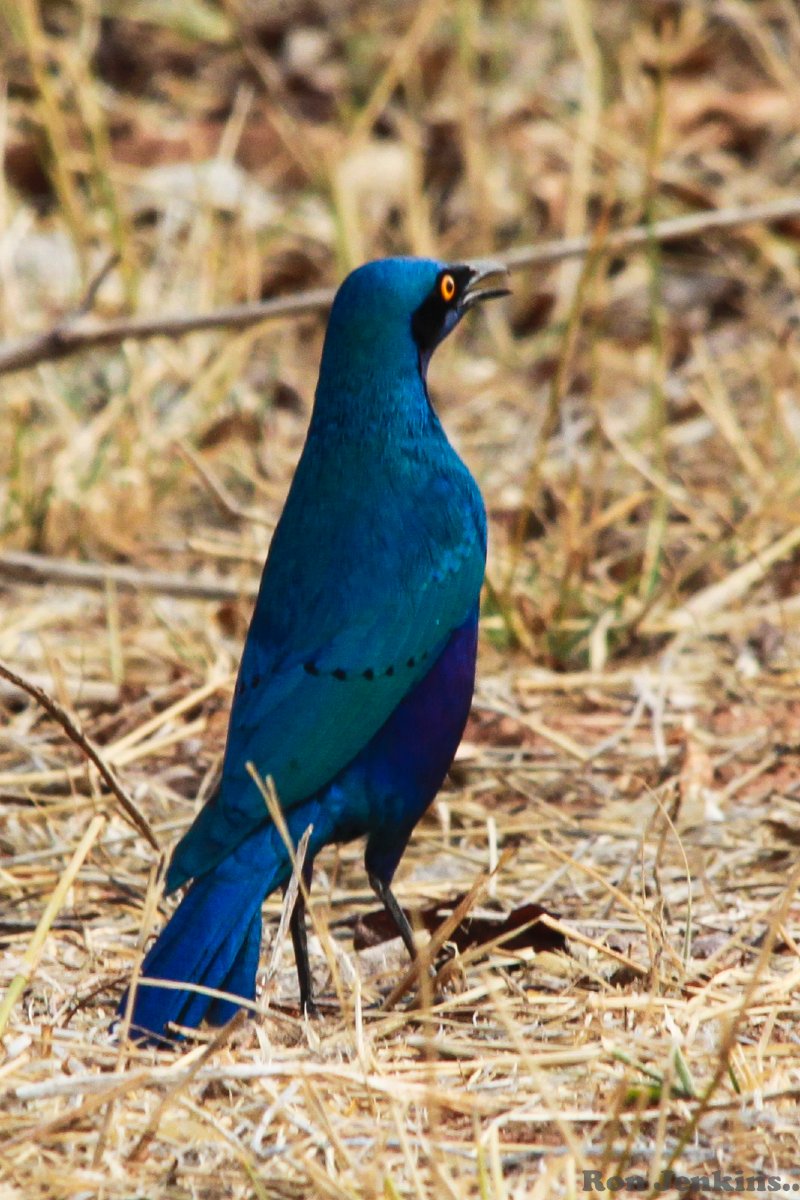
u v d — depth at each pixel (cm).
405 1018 855
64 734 1290
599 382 1681
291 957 1011
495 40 2364
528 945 967
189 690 1358
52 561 1534
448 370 1905
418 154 2161
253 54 2141
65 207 1967
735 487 1611
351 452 976
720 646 1430
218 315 1650
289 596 955
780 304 1962
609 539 1579
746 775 1227
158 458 1742
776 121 2191
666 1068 757
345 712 930
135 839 1137
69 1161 741
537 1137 758
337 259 1980
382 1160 703
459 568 973
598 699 1359
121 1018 834
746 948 947
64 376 1864
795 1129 746
